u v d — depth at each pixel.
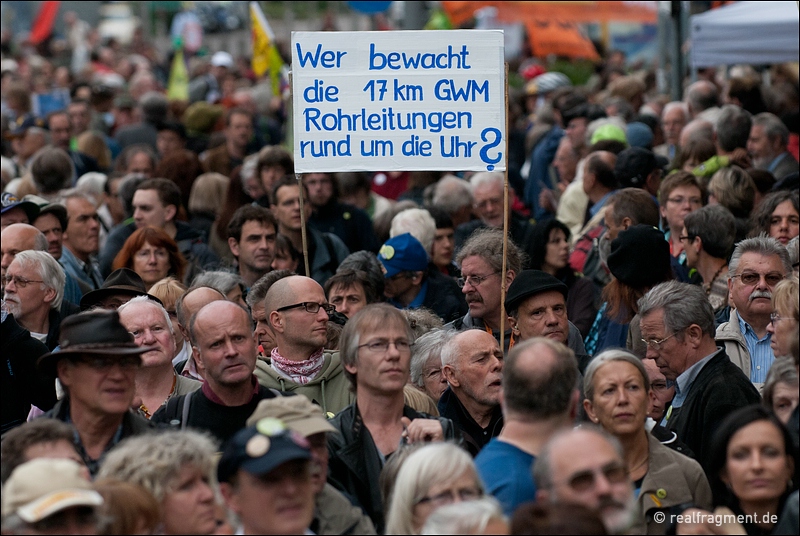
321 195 35.69
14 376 22.38
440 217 32.78
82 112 57.19
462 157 23.53
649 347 20.62
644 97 61.69
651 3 57.91
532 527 13.14
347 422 18.83
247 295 27.36
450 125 23.53
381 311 18.67
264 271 31.06
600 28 106.75
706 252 26.62
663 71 61.81
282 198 33.41
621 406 17.34
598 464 14.11
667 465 17.59
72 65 110.94
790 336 17.47
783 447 16.09
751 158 38.03
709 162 36.03
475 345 20.30
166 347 22.11
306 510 14.74
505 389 16.27
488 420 20.67
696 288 20.62
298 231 33.44
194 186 40.03
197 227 39.25
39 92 77.56
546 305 21.92
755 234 28.23
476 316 24.41
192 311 23.41
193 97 81.94
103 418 17.67
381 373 18.38
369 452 18.36
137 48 118.00
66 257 32.56
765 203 28.28
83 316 17.69
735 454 16.12
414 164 23.62
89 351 17.28
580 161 43.09
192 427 19.34
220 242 37.12
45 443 15.92
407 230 30.77
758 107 47.12
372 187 48.72
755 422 16.16
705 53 46.53
